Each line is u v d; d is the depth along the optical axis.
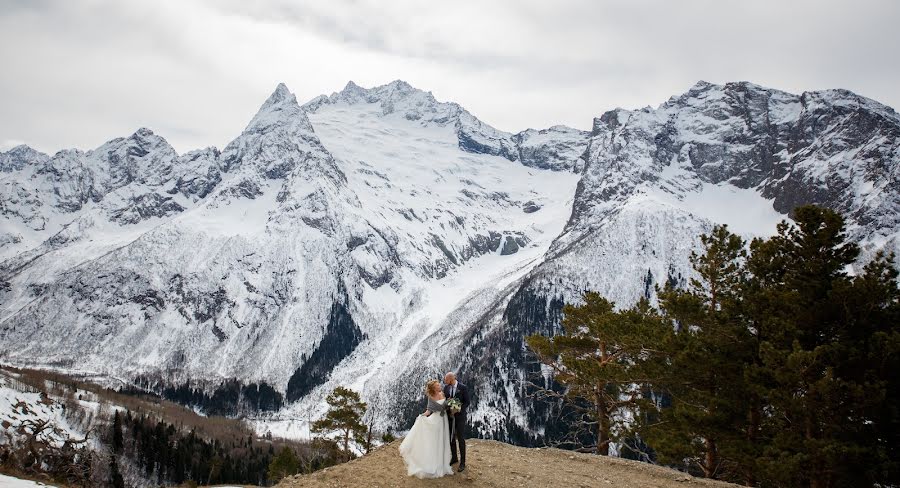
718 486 21.88
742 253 33.41
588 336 38.66
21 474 32.72
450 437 20.34
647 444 33.28
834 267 29.06
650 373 32.94
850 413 25.31
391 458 21.77
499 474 20.81
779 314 28.95
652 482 22.02
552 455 24.92
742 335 30.44
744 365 28.55
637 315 36.34
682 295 32.88
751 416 29.67
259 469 144.38
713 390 31.53
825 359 25.75
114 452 122.44
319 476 19.61
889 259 28.25
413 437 19.92
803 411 25.69
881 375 25.53
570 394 38.09
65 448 75.50
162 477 124.12
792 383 25.78
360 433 58.16
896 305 27.62
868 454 24.53
